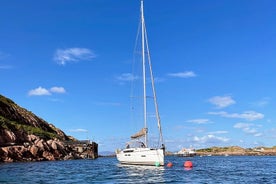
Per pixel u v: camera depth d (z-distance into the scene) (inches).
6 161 3705.7
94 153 6033.5
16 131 4269.2
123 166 2637.8
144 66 2566.4
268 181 1674.5
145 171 2155.5
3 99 5753.0
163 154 2260.1
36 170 2353.6
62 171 2266.2
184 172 2187.5
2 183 1492.4
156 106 2482.8
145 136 2480.3
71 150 5457.7
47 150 4493.1
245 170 2568.9
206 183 1542.8
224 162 4539.9
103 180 1640.0
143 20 2623.0
